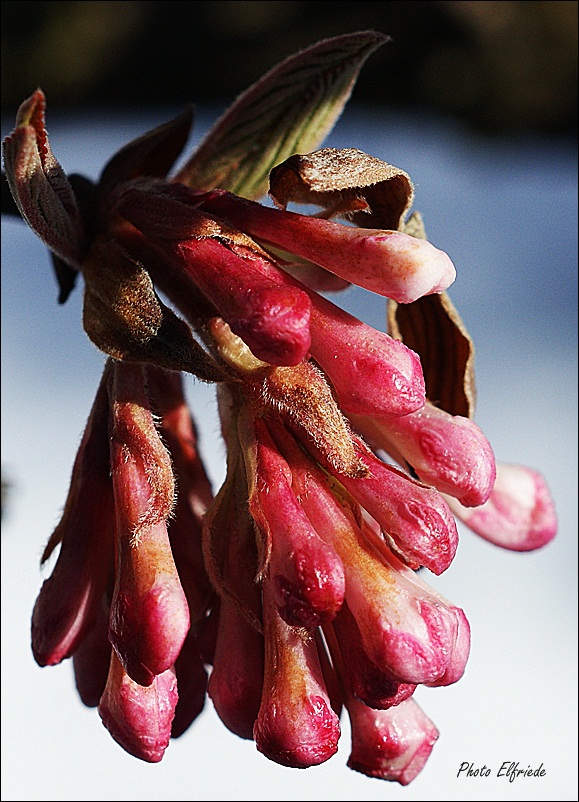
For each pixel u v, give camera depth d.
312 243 0.12
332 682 0.12
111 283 0.12
